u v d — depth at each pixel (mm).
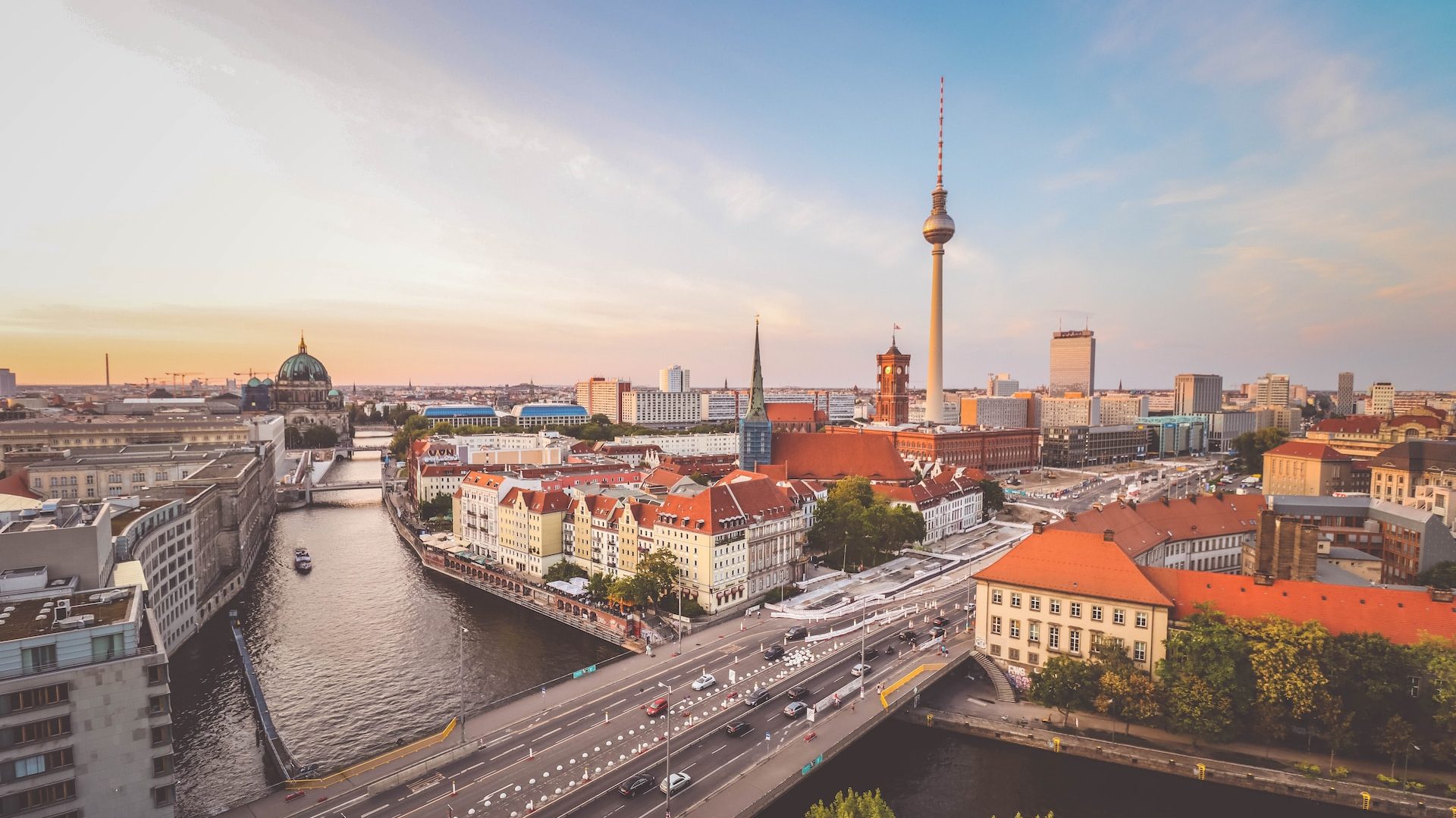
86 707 67125
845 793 86875
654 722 97000
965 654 115875
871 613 147000
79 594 79375
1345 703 87188
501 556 193250
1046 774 91375
